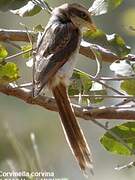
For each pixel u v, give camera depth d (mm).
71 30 9852
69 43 9750
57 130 16031
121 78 9477
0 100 15570
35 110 15891
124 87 9922
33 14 10023
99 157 15812
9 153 13352
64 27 9844
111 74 15211
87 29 10055
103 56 10250
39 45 9672
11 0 9844
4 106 15586
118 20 15070
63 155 15812
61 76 9664
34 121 15852
